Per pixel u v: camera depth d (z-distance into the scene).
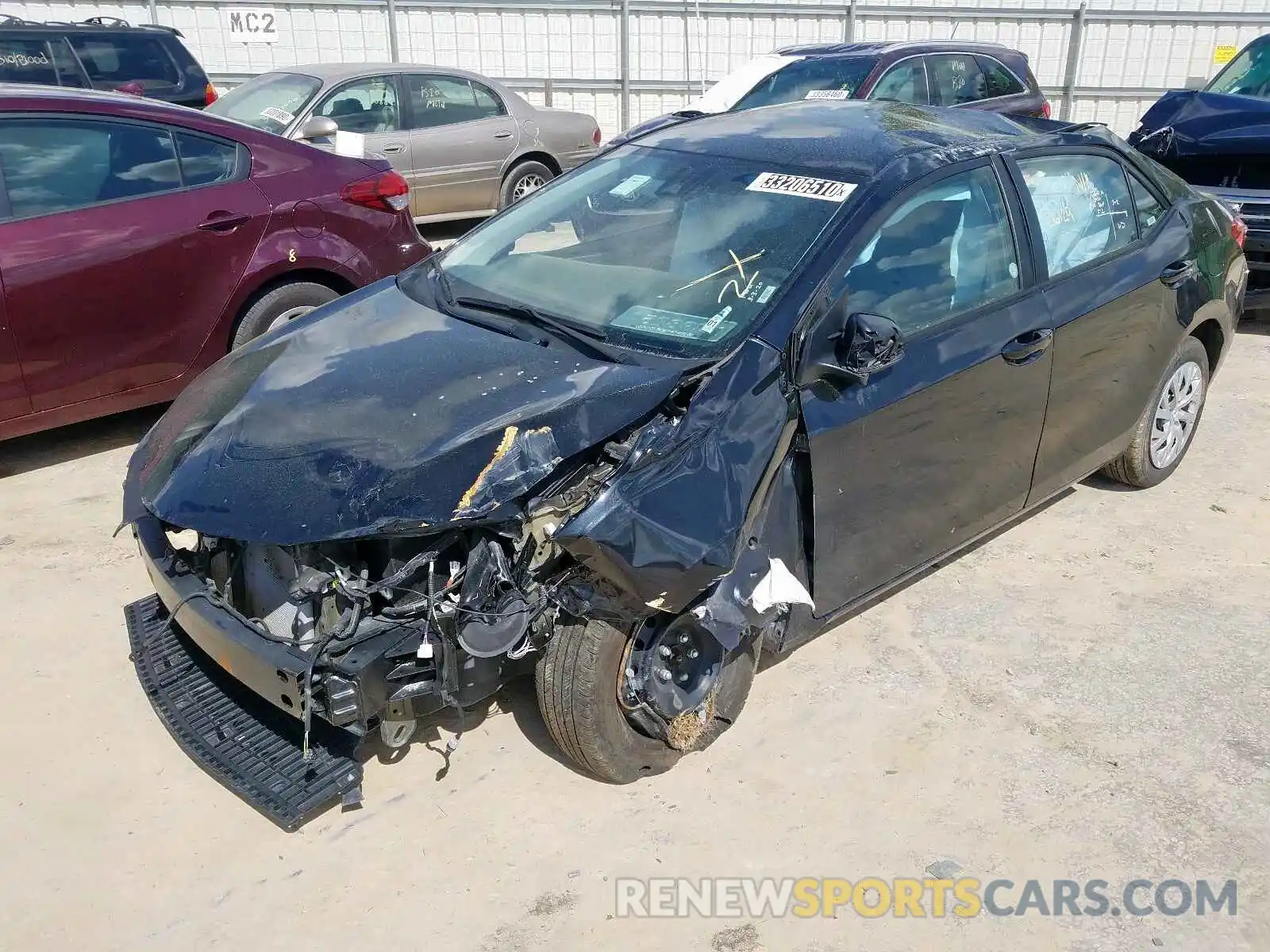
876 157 3.52
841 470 3.16
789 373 3.00
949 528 3.69
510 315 3.41
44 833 2.90
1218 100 7.20
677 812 3.01
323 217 5.39
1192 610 4.04
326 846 2.88
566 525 2.62
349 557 2.72
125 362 4.91
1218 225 4.88
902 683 3.58
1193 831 2.98
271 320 5.31
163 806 3.01
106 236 4.75
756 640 3.20
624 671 2.88
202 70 10.09
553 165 10.38
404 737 2.80
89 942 2.58
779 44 13.88
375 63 9.43
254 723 3.05
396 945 2.58
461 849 2.87
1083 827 2.99
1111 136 4.44
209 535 2.71
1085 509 4.85
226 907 2.69
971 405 3.52
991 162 3.73
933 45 9.55
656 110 13.91
